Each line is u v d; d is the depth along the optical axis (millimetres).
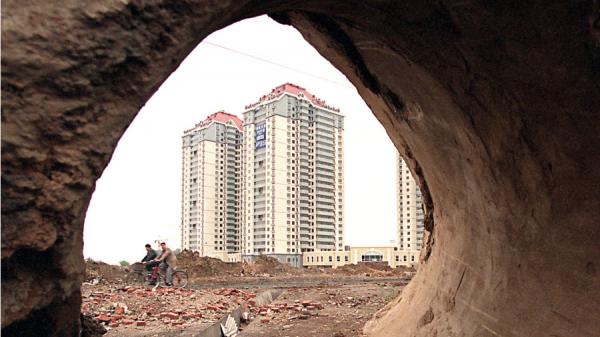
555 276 3607
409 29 3705
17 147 1891
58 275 2180
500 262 4336
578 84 3021
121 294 10367
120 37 2090
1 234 1881
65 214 2062
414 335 5461
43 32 1947
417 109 5055
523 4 2846
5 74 1872
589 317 3258
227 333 7090
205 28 2477
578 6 2705
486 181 4414
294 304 10336
